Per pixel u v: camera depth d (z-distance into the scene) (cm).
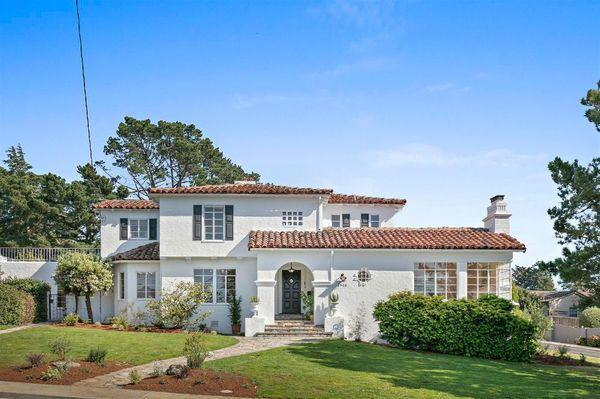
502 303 2703
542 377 2177
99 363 1973
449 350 2662
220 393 1659
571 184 2602
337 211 3894
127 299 3262
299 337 2847
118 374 1875
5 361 2003
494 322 2628
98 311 3444
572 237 2591
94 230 5744
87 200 5616
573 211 2584
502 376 2122
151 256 3266
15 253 4066
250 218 3225
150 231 3597
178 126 6034
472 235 3219
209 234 3209
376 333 2970
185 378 1777
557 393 1841
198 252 3173
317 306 2995
